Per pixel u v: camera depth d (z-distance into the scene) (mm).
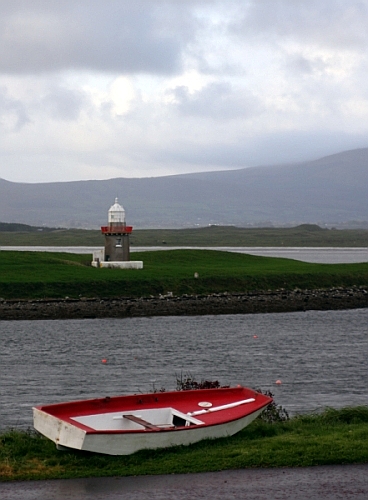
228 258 132500
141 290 93375
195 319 81750
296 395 42469
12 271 98938
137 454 19750
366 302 98812
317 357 57375
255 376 48906
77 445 19125
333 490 17297
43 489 17438
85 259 122562
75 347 61250
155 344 63375
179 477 18266
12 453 20062
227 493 17141
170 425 21766
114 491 17281
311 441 20969
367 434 21891
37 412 20375
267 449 20156
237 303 91688
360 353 59656
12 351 58906
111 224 109812
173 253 132000
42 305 83312
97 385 45500
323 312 90812
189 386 28828
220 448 20375
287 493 17125
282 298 95812
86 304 85125
